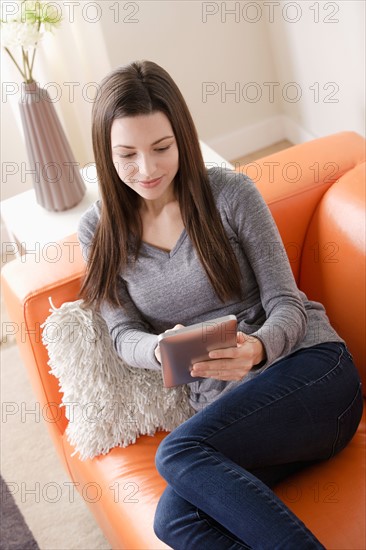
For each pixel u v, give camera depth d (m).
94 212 1.61
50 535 1.94
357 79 2.45
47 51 2.63
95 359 1.58
